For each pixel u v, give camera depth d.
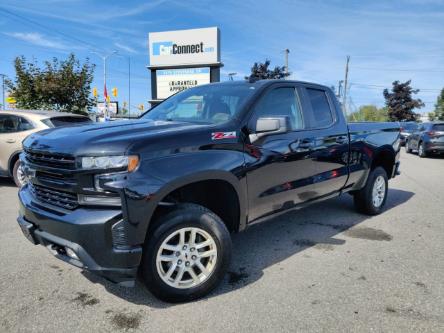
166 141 2.98
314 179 4.45
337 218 5.76
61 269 3.79
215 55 15.48
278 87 4.14
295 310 3.06
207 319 2.92
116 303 3.16
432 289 3.43
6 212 5.91
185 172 3.00
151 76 16.55
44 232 3.01
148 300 3.21
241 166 3.45
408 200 7.14
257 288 3.43
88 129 3.27
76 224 2.73
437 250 4.41
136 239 2.78
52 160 2.94
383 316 2.98
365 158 5.40
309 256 4.21
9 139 7.54
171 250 3.05
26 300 3.19
